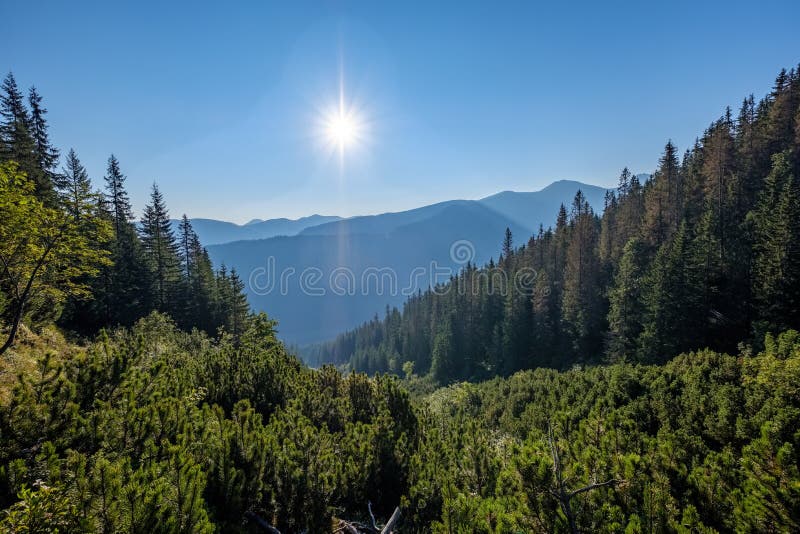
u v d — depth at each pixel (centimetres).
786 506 411
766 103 4891
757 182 4022
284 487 580
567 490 482
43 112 3031
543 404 1672
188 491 422
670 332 3306
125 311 3253
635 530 408
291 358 1606
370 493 741
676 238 3688
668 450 561
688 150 5869
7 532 323
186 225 4712
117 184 3519
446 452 818
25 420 482
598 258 5562
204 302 4278
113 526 362
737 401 888
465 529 471
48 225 1018
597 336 4734
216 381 1031
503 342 5969
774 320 2712
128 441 517
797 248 2664
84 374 596
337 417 1037
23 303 1008
